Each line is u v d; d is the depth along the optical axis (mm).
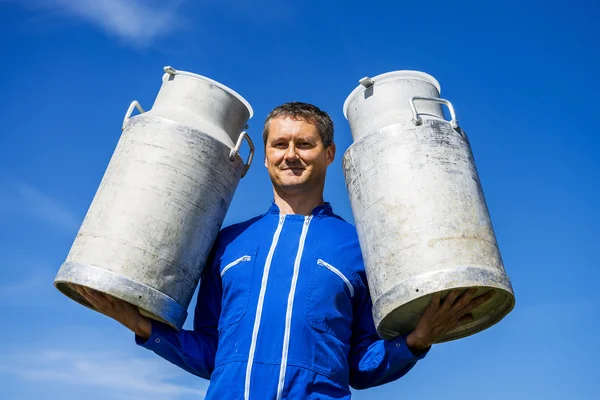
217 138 3812
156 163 3646
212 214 3758
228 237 3857
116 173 3680
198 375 3812
